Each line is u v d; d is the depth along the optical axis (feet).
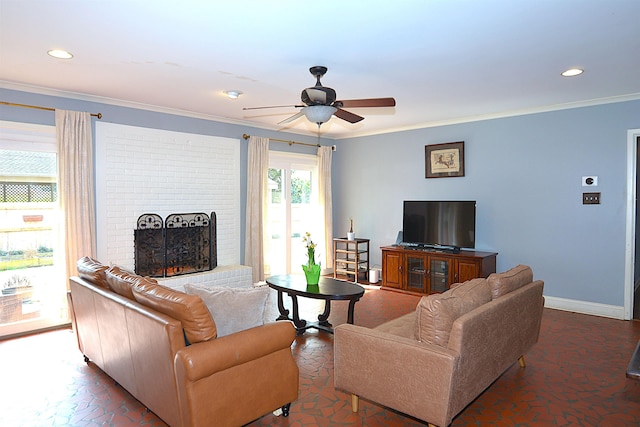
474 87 13.34
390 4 7.55
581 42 9.47
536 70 11.56
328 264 23.00
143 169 15.96
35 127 13.38
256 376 7.50
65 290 13.91
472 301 8.13
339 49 9.89
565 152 15.94
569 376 10.20
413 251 18.67
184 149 17.15
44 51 10.05
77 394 9.27
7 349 12.00
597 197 15.28
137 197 15.80
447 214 18.40
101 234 14.88
